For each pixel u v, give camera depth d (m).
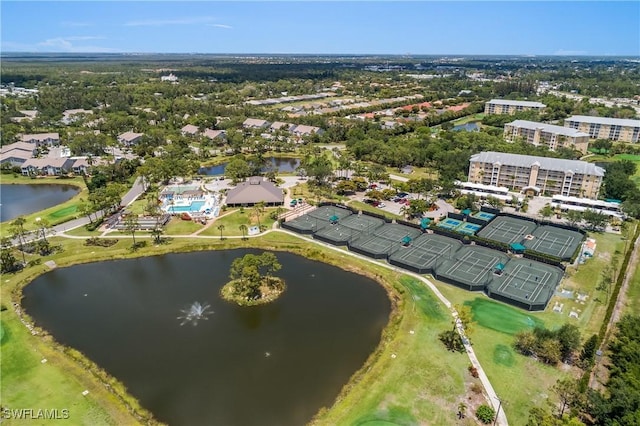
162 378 91.81
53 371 92.31
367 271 136.12
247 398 86.38
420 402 83.62
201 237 160.25
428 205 190.88
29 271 136.50
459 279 127.75
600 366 92.50
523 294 120.44
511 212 184.88
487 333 104.12
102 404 84.06
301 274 135.62
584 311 113.31
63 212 184.75
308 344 102.62
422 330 105.19
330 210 185.62
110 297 124.00
